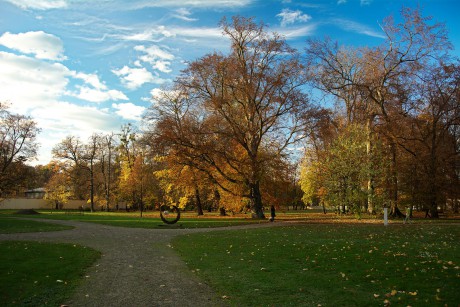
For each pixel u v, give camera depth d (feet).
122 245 54.13
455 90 109.81
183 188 145.69
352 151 109.29
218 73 113.29
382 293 27.20
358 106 128.77
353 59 133.08
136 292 28.22
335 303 25.05
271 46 111.55
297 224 92.89
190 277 33.22
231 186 126.72
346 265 36.91
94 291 28.35
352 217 118.73
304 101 113.19
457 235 61.87
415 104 113.60
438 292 26.45
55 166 230.27
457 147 131.23
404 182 116.47
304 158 165.17
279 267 37.14
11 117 173.06
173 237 65.10
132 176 193.06
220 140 114.93
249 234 68.33
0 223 87.81
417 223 91.15
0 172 167.84
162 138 110.83
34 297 26.25
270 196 126.21
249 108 117.19
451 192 113.09
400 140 116.57
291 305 24.88
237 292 28.17
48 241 56.85
